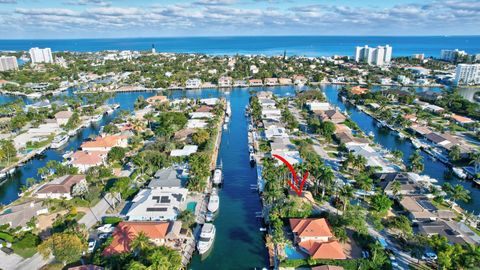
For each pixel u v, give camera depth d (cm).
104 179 14350
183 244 10156
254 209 12581
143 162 14875
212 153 17288
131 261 7994
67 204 12381
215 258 9956
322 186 13288
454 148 16675
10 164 16488
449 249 8844
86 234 10131
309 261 9200
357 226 10294
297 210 11344
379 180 13925
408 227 10225
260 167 15862
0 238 10219
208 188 13862
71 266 9156
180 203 12319
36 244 9988
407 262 9388
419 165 15012
